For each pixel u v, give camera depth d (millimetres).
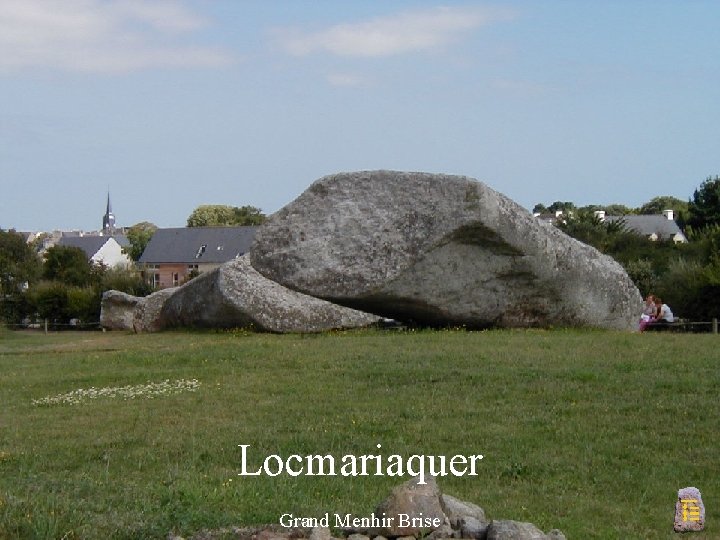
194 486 10250
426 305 21891
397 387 15266
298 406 14344
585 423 12875
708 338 19672
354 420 13367
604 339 19438
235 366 17844
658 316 28609
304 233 22000
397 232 21453
